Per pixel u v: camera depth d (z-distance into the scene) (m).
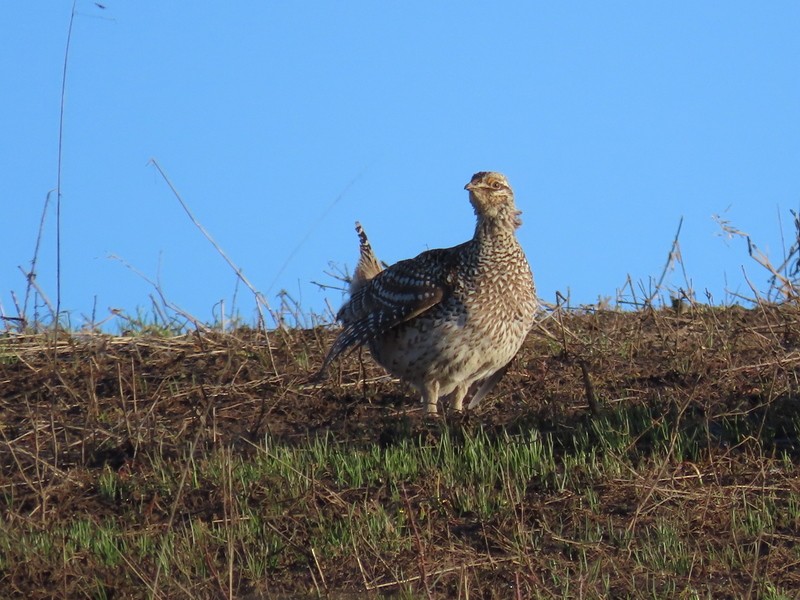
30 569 17.50
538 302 27.61
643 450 21.09
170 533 18.17
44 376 25.91
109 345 27.86
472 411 23.41
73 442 22.56
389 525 18.44
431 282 22.56
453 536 18.47
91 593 17.12
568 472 20.11
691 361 25.34
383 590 17.06
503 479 19.67
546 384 24.86
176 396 24.78
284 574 17.56
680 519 18.58
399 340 23.20
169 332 29.23
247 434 22.88
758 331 27.03
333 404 24.48
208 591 17.00
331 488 20.12
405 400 24.78
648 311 28.97
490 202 22.45
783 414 22.08
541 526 18.56
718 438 21.38
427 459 20.66
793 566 17.27
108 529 18.91
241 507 19.38
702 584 16.89
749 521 18.42
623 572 17.27
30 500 20.20
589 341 27.23
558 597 16.45
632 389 24.23
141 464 21.34
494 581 17.11
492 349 22.83
